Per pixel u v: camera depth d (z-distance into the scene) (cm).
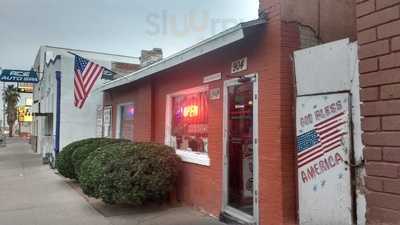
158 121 1147
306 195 558
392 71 264
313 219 544
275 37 643
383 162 266
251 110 723
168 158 935
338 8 686
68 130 2062
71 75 2095
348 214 491
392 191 260
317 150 543
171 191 969
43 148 2659
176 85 1034
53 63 2286
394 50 263
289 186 623
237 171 770
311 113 556
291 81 632
